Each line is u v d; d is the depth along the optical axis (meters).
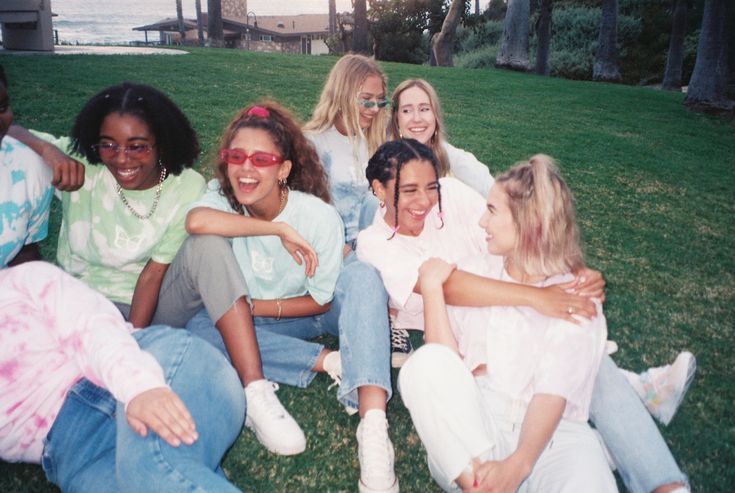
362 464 2.31
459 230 2.92
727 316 4.10
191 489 1.77
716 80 14.83
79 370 2.09
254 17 70.94
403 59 38.66
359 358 2.45
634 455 2.17
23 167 2.54
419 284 2.54
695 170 9.15
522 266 2.31
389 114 3.94
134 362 1.91
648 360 3.42
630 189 7.61
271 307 2.93
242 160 2.64
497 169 7.88
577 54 29.86
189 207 2.79
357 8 25.78
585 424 2.18
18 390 2.01
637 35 31.89
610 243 5.48
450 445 1.98
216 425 2.05
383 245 2.68
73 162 2.68
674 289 4.52
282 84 12.28
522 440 2.03
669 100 16.55
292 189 2.90
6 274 2.09
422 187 2.60
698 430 2.80
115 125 2.56
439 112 3.84
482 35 36.50
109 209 2.83
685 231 6.05
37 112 7.65
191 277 2.65
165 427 1.81
